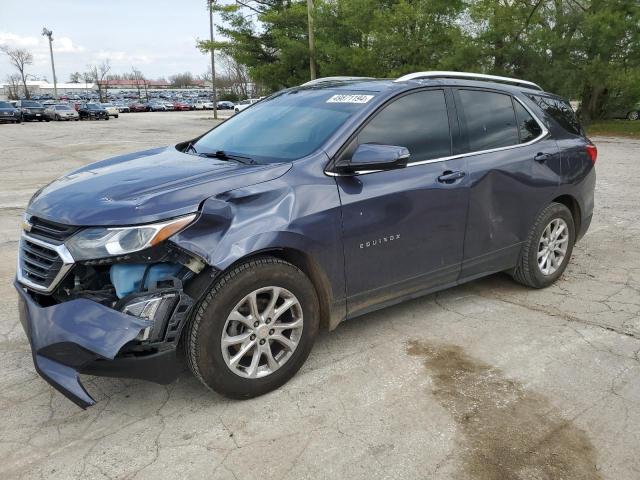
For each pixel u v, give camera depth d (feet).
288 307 10.27
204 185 9.59
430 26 79.15
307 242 10.21
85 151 56.13
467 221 13.06
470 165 13.03
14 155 52.42
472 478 8.25
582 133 16.70
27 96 301.22
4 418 9.73
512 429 9.38
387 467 8.47
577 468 8.47
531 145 14.66
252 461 8.61
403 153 10.36
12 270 17.52
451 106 13.12
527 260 14.94
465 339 12.64
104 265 8.95
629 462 8.59
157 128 102.58
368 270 11.42
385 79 13.70
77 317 8.70
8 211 26.30
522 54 76.23
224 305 9.36
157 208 8.91
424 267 12.51
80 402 8.60
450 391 10.53
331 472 8.37
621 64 75.51
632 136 74.59
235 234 9.34
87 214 8.94
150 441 9.11
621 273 17.13
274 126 12.53
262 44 114.01
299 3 106.42
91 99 343.05
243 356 10.00
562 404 10.11
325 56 92.84
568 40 75.61
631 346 12.31
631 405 10.07
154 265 9.03
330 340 12.59
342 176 10.93
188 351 9.37
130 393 10.52
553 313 14.08
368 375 11.09
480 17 76.84
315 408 9.98
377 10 81.25
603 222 23.71
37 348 8.89
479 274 14.03
